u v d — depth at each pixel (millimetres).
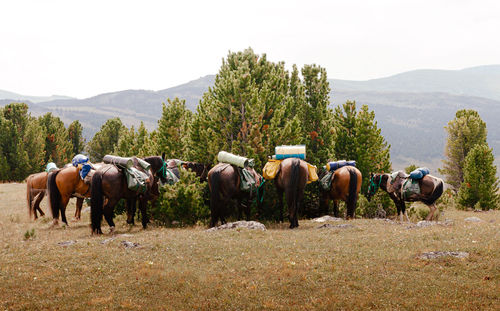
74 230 16578
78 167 17484
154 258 11195
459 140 44188
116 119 69812
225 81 22844
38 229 17000
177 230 16109
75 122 78500
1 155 51219
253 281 9305
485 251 10383
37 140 56125
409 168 28969
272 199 20391
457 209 28734
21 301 8336
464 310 7648
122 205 20250
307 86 27906
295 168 16641
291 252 11586
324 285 9023
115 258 11133
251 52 25641
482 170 28047
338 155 25578
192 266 10516
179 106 27312
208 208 18297
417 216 21094
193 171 20766
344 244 12289
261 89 23297
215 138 21641
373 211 22375
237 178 16750
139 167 16453
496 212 25297
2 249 12633
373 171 24828
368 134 24625
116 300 8438
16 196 31938
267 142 21812
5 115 55656
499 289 8359
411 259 10391
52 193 17406
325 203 20672
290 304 8180
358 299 8227
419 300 8109
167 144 26234
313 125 26750
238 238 13391
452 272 9422
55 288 8977
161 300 8438
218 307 8062
